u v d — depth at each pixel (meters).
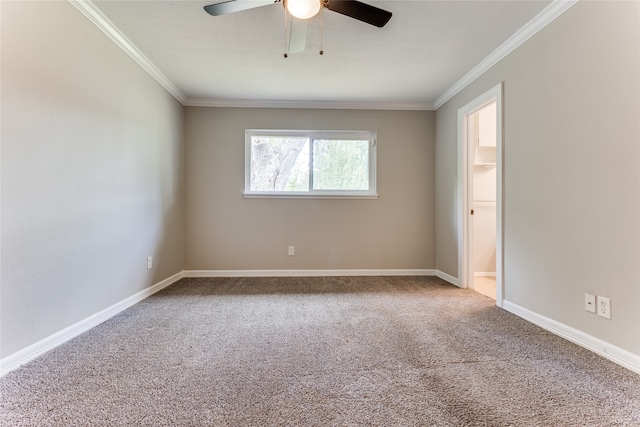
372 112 3.83
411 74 2.98
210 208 3.75
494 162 3.88
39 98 1.66
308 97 3.61
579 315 1.82
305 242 3.81
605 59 1.65
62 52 1.81
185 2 1.93
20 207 1.56
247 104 3.73
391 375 1.49
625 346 1.56
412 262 3.87
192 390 1.35
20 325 1.57
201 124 3.73
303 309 2.51
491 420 1.16
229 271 3.76
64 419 1.16
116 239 2.37
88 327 2.05
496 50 2.50
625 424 1.13
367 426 1.13
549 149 2.02
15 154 1.53
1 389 1.35
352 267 3.83
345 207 3.83
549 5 1.93
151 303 2.65
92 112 2.07
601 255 1.68
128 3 1.93
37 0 1.64
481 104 2.83
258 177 3.86
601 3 1.67
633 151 1.52
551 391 1.35
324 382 1.42
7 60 1.49
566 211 1.90
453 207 3.40
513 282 2.39
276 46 2.46
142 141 2.74
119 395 1.31
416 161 3.86
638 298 1.51
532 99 2.18
